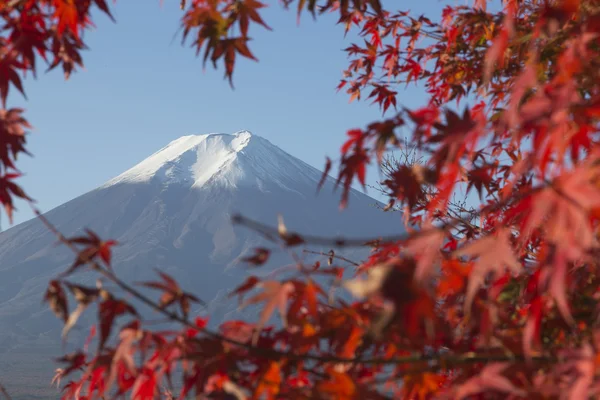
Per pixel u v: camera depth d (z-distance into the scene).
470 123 1.70
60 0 2.27
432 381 1.82
